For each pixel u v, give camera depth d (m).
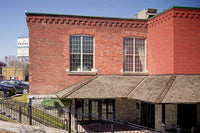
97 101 14.49
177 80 11.85
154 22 14.48
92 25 14.58
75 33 14.31
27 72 69.31
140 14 17.12
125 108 14.67
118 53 14.90
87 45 14.61
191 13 12.81
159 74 13.87
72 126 13.05
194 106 13.11
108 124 14.26
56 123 11.93
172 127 12.68
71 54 14.40
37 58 13.85
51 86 13.92
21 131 8.79
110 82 13.67
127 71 15.09
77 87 12.70
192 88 11.12
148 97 10.84
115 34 14.89
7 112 12.45
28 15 13.77
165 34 13.30
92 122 14.19
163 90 10.89
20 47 26.41
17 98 18.72
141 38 15.29
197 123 13.07
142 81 14.18
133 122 14.72
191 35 12.81
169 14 12.89
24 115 11.32
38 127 9.91
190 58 12.73
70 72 14.11
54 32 14.09
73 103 13.93
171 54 12.70
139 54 15.28
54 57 14.05
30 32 13.82
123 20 14.95
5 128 8.94
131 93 12.47
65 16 14.18
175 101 9.97
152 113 13.63
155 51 14.36
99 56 14.62
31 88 13.67
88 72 14.33
